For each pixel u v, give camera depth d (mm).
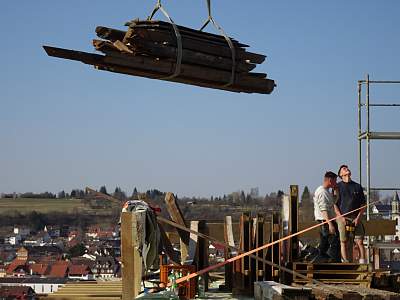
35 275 104312
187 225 12383
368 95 17562
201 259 11797
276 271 11609
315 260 12047
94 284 13023
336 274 11195
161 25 9484
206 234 11906
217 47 9953
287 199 11828
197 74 9758
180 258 12367
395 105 17594
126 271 9656
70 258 108375
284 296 9273
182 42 9586
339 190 13750
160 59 9438
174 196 12328
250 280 11641
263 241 11688
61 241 129875
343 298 9281
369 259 16562
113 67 9180
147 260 9875
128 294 9641
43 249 123375
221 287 12500
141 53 9281
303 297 9273
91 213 144625
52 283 92188
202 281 11789
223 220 14766
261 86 10508
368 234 15164
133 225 9727
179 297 10664
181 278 10359
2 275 104938
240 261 11750
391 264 16922
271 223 11773
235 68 10102
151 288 10352
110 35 9211
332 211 12570
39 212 151500
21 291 85812
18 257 118625
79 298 11086
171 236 14086
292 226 11680
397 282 11070
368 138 17578
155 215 10016
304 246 13562
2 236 137375
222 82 10094
